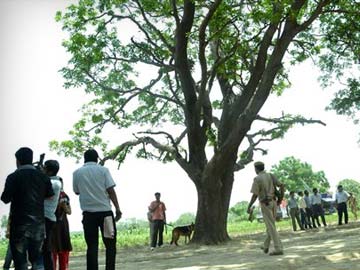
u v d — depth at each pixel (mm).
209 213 20891
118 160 22984
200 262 12922
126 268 12789
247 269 10047
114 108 24016
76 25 22688
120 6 22766
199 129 21734
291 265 10062
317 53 23969
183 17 20547
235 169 24188
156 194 21281
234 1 20938
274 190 12773
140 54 22812
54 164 8836
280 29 19906
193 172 21609
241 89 23000
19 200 7391
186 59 21188
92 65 23656
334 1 20688
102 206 8234
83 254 21219
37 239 7371
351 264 9453
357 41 24344
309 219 27797
